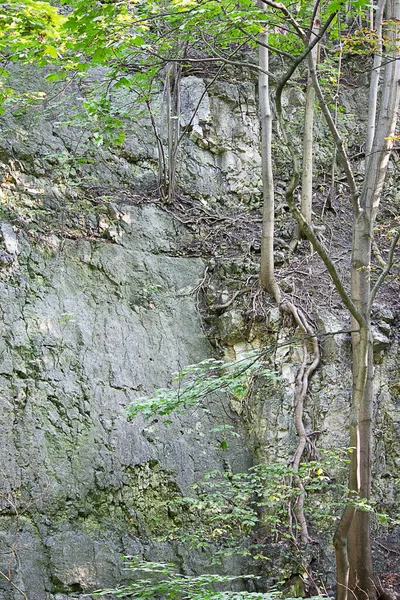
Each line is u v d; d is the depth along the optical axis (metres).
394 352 9.74
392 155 12.28
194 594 5.47
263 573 8.41
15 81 10.57
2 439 7.84
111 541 8.05
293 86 12.76
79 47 6.49
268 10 8.31
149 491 8.55
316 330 9.70
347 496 7.88
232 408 9.57
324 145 12.65
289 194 6.17
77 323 9.00
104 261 9.70
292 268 10.55
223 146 11.84
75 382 8.61
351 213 11.98
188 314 10.04
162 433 8.92
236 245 10.83
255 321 9.84
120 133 8.75
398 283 10.55
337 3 6.06
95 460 8.32
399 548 8.70
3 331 8.38
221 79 12.20
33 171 9.91
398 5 8.34
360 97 13.22
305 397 9.27
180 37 8.17
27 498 7.75
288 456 8.98
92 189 10.38
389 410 9.40
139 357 9.28
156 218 10.64
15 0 5.93
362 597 7.30
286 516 8.55
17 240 9.09
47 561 7.57
